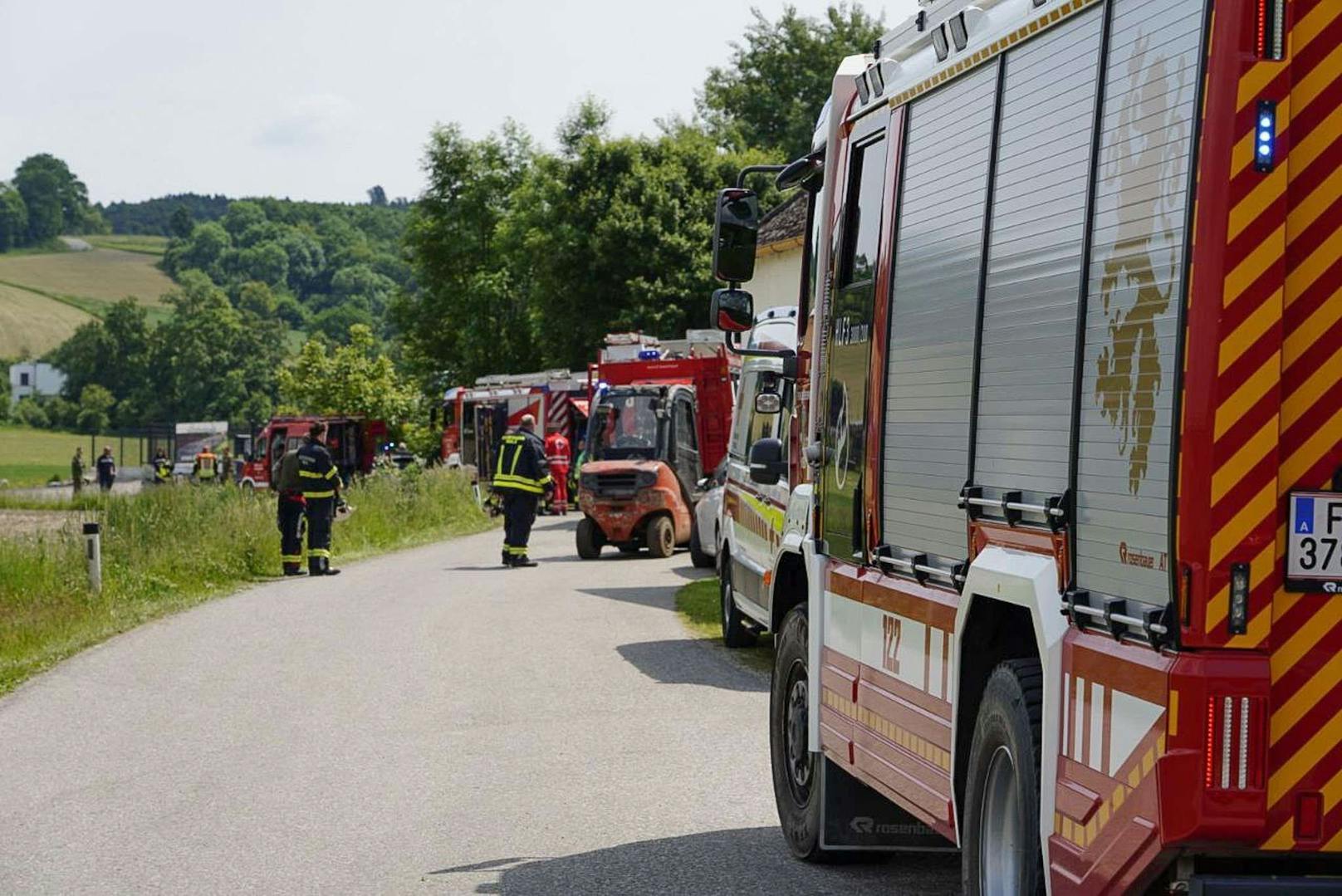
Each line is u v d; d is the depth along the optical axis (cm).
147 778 970
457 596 2027
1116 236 445
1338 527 400
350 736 1097
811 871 749
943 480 576
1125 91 446
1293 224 400
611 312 5344
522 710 1190
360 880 732
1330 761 402
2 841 820
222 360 16662
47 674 1415
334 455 6088
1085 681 444
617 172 5397
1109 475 438
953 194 584
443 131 7669
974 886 532
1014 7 533
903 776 615
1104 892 427
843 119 747
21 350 18375
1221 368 396
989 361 536
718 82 7119
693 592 2041
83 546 2025
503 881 729
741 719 1145
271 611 1884
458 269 7744
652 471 2652
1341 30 401
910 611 605
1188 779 396
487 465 4794
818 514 747
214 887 723
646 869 750
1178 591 400
